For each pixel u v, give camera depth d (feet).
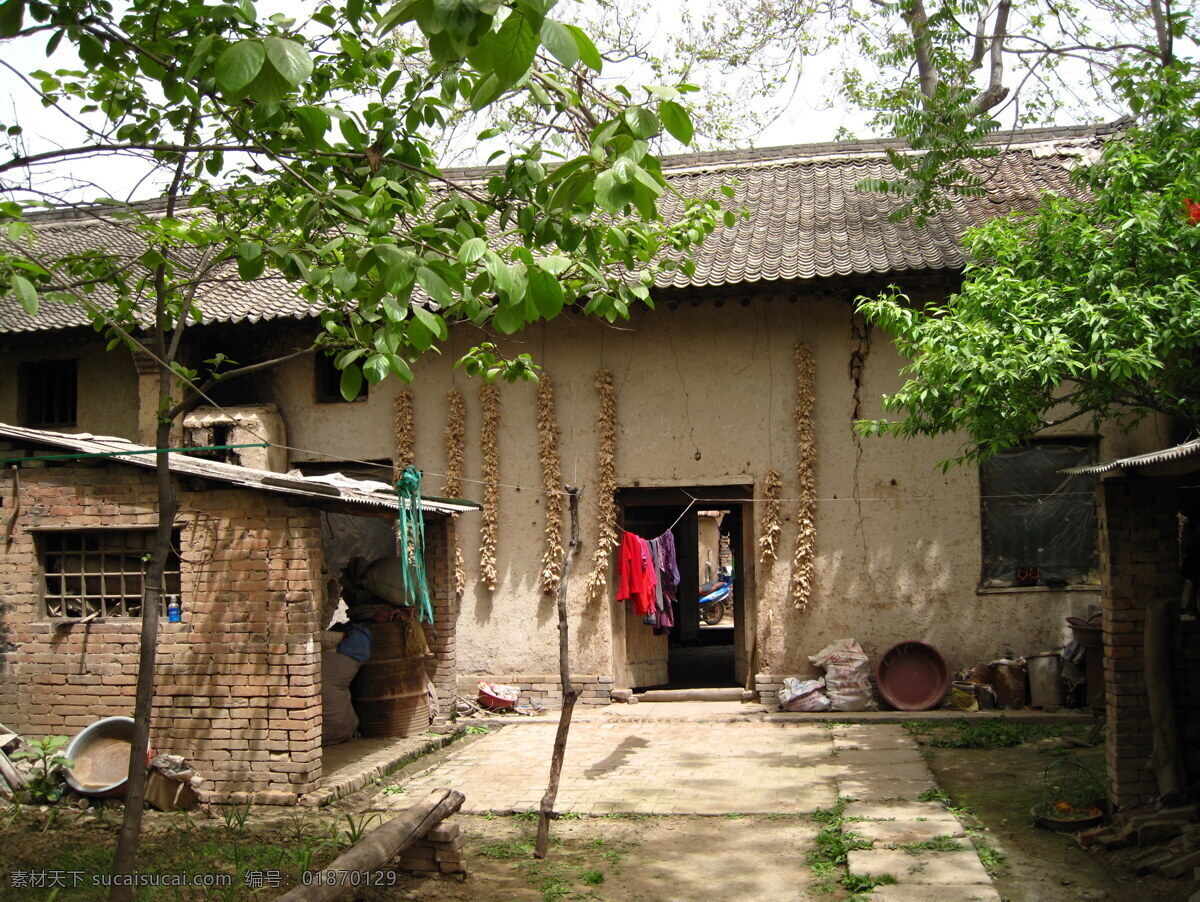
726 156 51.83
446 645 36.91
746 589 39.34
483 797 27.27
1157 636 22.21
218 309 39.04
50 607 29.71
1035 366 23.35
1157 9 37.40
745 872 21.33
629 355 39.70
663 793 27.30
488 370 21.17
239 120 17.39
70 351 42.88
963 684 36.14
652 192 11.75
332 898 16.65
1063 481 37.70
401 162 17.90
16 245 14.76
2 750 27.43
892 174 47.03
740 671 40.91
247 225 20.40
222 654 27.48
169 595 28.50
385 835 19.12
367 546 37.58
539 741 34.12
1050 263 26.12
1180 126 26.11
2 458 26.43
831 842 22.65
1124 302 23.12
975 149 37.24
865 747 31.68
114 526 28.45
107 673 28.30
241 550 27.66
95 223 51.93
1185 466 20.21
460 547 40.16
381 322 18.98
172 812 25.98
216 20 15.10
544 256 13.08
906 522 37.78
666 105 11.56
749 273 36.19
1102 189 27.50
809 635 38.01
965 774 28.40
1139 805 22.43
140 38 16.42
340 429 41.22
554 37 9.51
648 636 41.81
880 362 38.17
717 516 77.71
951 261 35.37
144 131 18.13
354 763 30.09
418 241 16.07
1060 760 28.99
